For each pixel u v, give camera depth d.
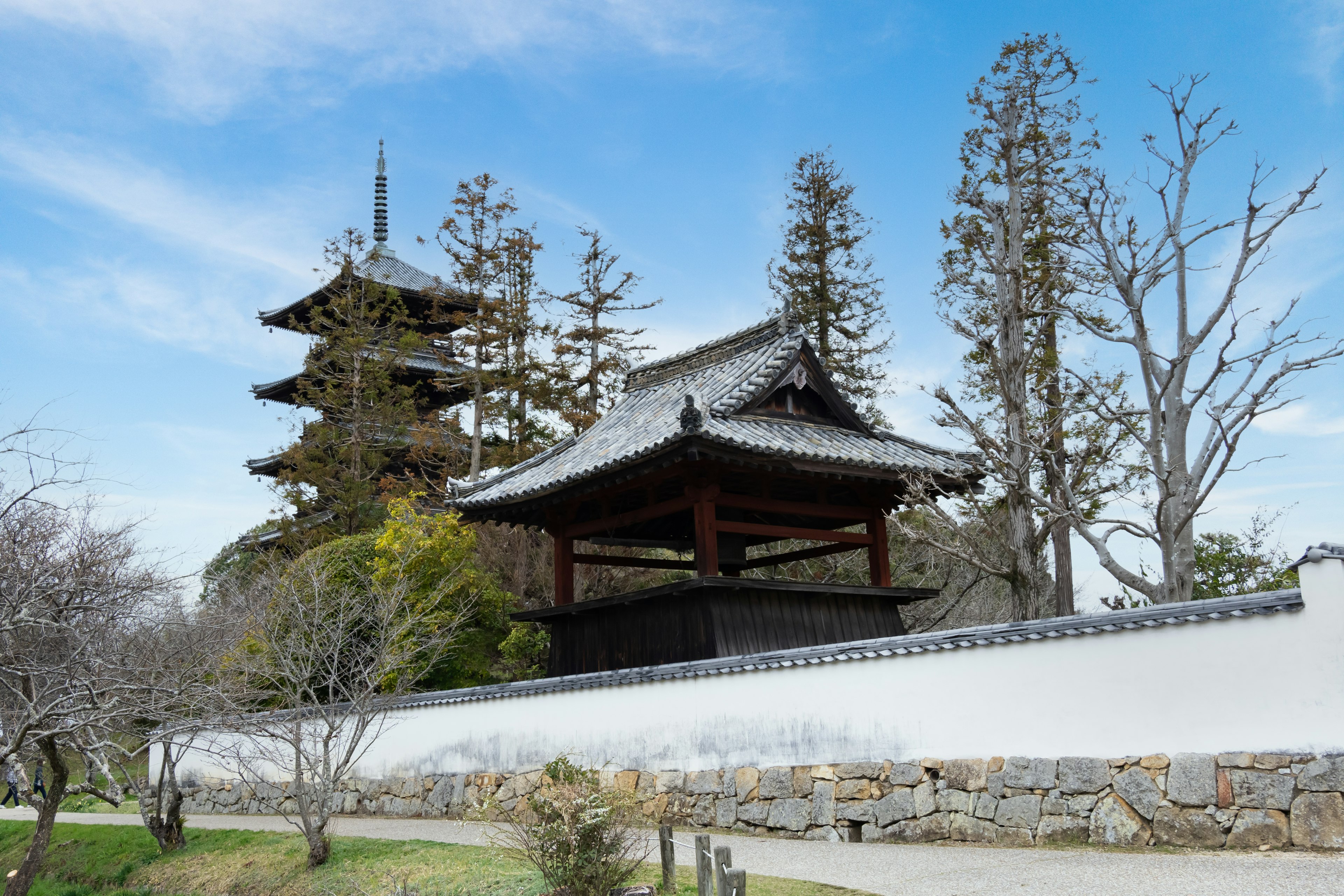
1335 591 8.05
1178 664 8.77
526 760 13.64
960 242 22.53
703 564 13.75
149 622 12.73
